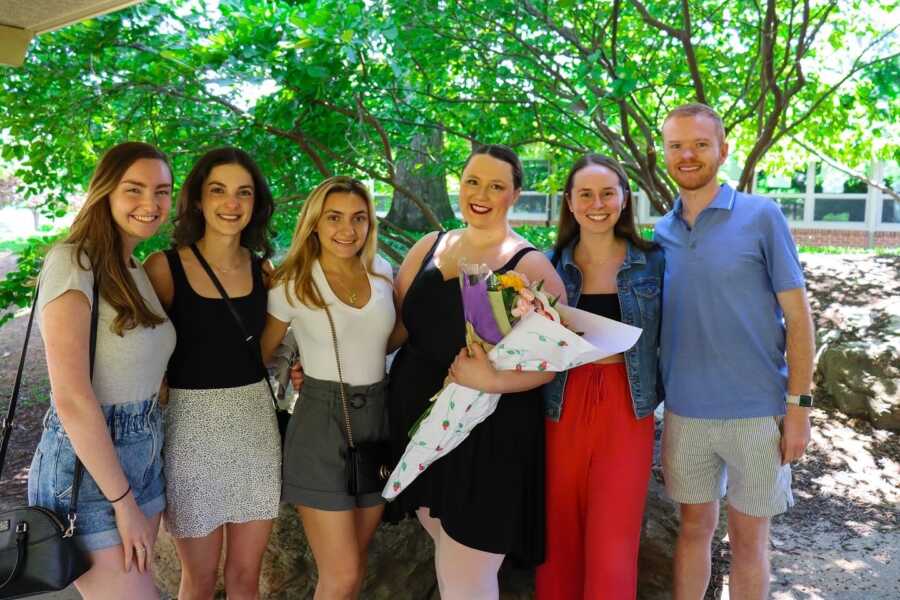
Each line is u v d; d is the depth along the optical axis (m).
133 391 2.26
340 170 5.18
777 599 3.55
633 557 2.63
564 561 2.71
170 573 3.43
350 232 2.59
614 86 4.29
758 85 5.63
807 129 6.81
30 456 5.80
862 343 6.04
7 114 4.47
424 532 3.31
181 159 4.85
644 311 2.72
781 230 2.66
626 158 5.43
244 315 2.54
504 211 2.62
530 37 5.28
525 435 2.54
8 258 13.03
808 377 2.65
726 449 2.75
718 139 2.72
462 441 2.51
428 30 4.95
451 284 2.62
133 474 2.28
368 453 2.60
